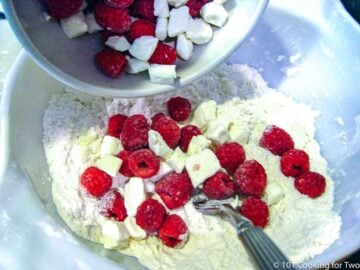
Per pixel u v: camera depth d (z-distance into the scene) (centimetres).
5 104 29
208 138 33
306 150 34
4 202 26
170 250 30
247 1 29
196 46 30
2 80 34
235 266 28
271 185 32
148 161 30
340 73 34
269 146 33
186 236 30
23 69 30
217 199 31
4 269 24
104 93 27
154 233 30
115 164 31
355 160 32
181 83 28
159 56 28
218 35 29
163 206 30
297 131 35
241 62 38
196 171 30
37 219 26
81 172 31
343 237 27
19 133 29
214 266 28
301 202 31
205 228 30
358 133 32
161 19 28
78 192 30
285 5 36
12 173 27
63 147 31
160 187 31
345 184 31
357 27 33
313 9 35
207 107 34
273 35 37
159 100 34
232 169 32
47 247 25
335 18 34
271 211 31
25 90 30
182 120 34
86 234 29
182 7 29
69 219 28
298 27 36
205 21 29
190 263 28
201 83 36
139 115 32
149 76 28
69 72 26
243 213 30
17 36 23
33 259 24
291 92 37
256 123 35
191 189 31
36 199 27
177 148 32
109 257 28
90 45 28
